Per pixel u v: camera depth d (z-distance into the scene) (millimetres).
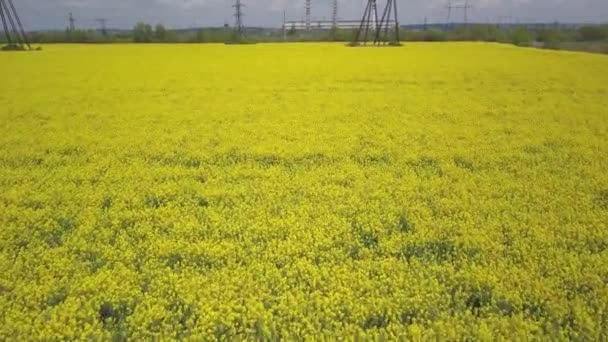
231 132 13242
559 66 30250
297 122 14562
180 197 8320
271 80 24453
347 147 11602
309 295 5207
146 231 6867
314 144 11906
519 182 9047
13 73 27484
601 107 16766
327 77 25500
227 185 8930
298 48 51562
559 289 5293
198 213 7492
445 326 4559
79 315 4840
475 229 6781
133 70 29312
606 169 9859
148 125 14172
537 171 9750
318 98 19031
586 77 24734
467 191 8508
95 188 8789
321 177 9344
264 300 5133
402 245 6430
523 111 16156
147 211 7590
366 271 5699
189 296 5105
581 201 7961
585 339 4484
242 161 10727
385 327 4738
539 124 14211
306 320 4660
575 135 12820
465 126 13992
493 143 12031
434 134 12984
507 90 20859
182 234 6793
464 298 5215
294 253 6164
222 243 6383
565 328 4621
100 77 25797
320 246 6355
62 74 27109
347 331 4543
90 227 6914
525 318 4879
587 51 49500
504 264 5832
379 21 58750
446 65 31219
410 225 7059
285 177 9328
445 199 8031
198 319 4773
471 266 5723
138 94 20141
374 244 6559
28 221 7191
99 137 12625
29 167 10188
